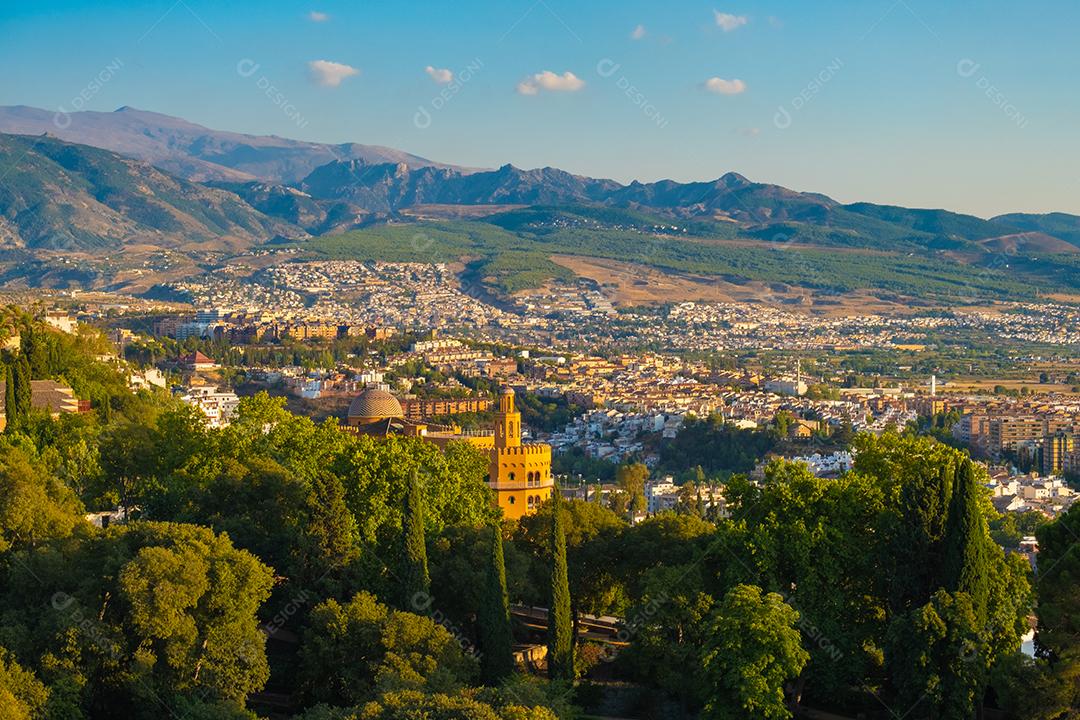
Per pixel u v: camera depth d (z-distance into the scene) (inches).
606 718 6688.0
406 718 5226.4
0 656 5664.4
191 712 5846.5
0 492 6688.0
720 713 6161.4
